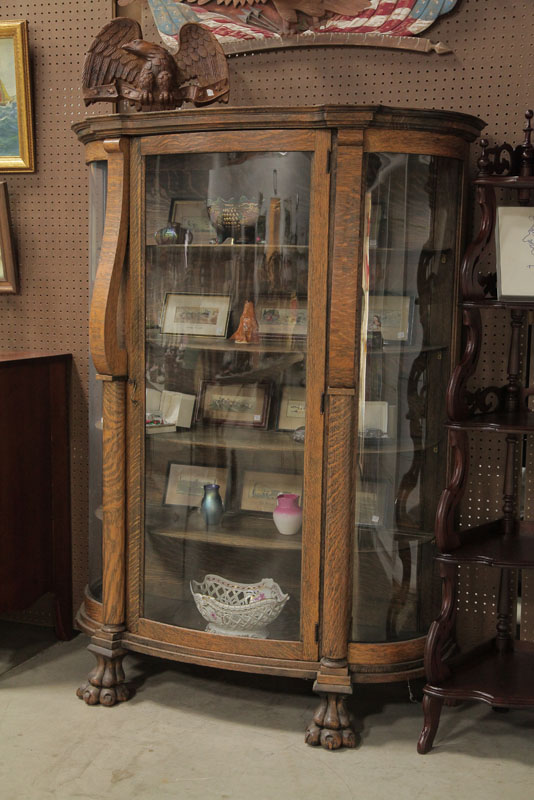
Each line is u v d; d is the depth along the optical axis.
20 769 2.38
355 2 2.85
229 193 2.52
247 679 2.98
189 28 2.68
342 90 2.91
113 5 3.10
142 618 2.75
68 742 2.53
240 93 3.00
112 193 2.62
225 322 2.58
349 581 2.53
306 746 2.54
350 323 2.42
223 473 2.64
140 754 2.47
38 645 3.29
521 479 2.92
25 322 3.36
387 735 2.62
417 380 2.60
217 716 2.71
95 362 2.66
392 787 2.32
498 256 2.53
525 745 2.57
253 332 2.55
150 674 3.00
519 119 2.78
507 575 2.79
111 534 2.73
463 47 2.79
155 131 2.55
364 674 2.55
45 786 2.30
